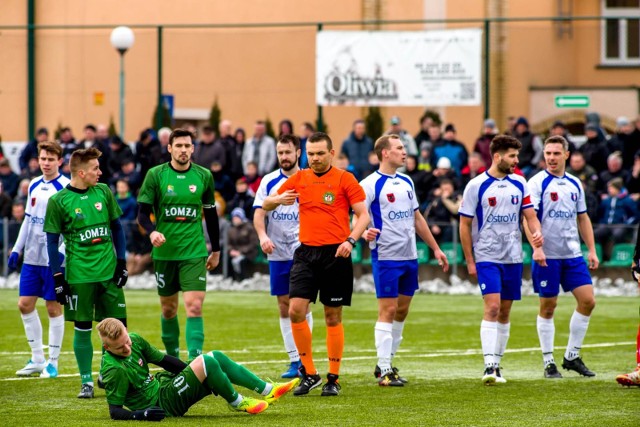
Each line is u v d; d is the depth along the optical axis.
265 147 64.56
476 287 59.06
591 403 26.98
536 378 31.86
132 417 24.48
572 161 58.25
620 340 41.16
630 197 57.59
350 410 26.06
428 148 62.09
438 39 67.12
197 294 30.73
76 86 79.25
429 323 46.78
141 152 63.81
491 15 80.12
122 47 70.06
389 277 30.59
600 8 86.75
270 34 77.50
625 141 60.75
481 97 67.06
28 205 32.91
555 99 72.12
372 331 44.09
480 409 26.12
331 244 28.70
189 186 30.94
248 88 77.69
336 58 68.12
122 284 29.30
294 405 26.84
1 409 26.42
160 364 25.28
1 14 83.00
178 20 80.94
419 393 28.80
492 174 31.20
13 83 78.69
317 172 28.92
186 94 78.31
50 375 32.41
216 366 24.95
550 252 32.44
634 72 85.00
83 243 28.95
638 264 29.47
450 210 59.62
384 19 79.69
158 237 30.38
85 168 29.00
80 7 82.31
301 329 28.73
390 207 30.64
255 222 31.11
